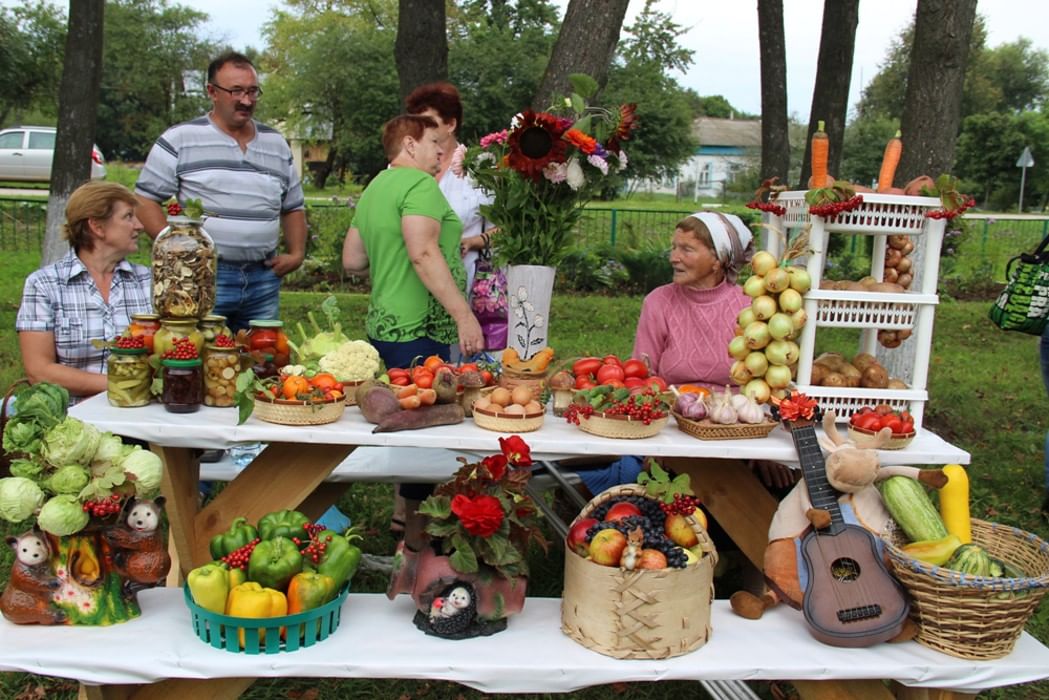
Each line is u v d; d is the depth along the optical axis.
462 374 2.94
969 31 6.02
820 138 2.92
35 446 2.35
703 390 3.03
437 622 2.40
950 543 2.52
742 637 2.49
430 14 6.68
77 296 3.55
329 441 2.66
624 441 2.71
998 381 8.27
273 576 2.31
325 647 2.34
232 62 4.26
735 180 48.69
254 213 4.50
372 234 3.60
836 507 2.65
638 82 30.59
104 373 3.55
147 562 2.40
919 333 2.99
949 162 6.18
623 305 11.80
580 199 3.27
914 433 2.81
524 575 2.49
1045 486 5.18
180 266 2.91
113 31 45.91
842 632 2.44
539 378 3.02
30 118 41.94
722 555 3.65
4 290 11.19
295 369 2.88
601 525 2.46
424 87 4.15
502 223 3.28
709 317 3.47
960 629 2.39
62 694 3.13
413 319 3.62
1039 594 2.35
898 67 49.53
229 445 2.68
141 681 2.24
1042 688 3.33
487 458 2.43
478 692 3.20
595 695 3.20
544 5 32.66
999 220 22.38
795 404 2.75
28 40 34.38
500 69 29.77
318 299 11.23
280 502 2.96
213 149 4.38
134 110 47.91
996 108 53.53
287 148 4.73
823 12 9.69
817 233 2.87
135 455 2.41
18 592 2.38
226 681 2.44
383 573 3.93
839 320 2.95
